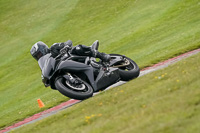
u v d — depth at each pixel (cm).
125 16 14975
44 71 2878
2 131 4131
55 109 4088
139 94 2214
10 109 6981
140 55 7331
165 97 1833
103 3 18938
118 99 2323
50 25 18525
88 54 3062
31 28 19038
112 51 10025
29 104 6147
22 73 12062
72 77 2800
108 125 1700
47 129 2256
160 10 13375
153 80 2556
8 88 10325
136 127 1505
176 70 2630
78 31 15825
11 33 19138
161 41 8394
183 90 1839
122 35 11862
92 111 2261
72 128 1980
